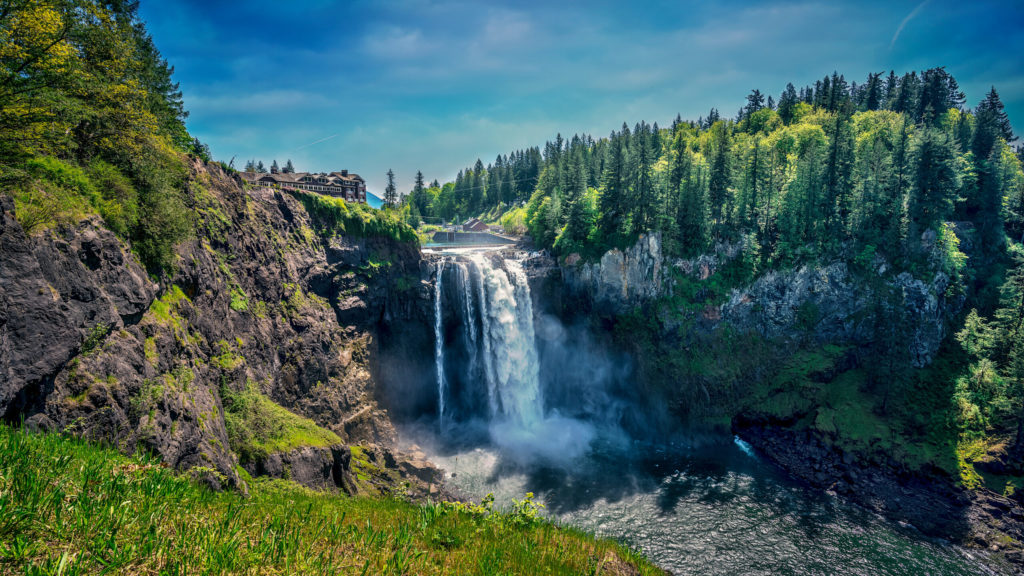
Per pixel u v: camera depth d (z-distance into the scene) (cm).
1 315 1247
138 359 1848
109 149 2391
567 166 9800
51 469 860
